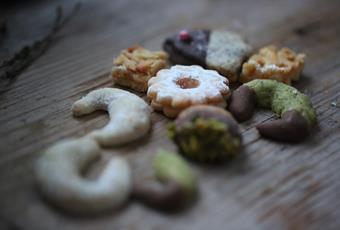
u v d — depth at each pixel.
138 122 0.28
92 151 0.26
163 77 0.31
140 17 0.43
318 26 0.43
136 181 0.26
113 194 0.24
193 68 0.32
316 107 0.32
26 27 0.40
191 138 0.26
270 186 0.26
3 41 0.38
